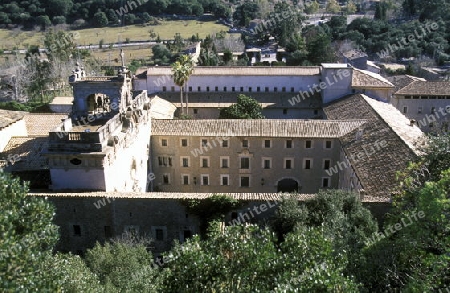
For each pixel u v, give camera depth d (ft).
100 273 106.73
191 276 68.03
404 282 83.92
